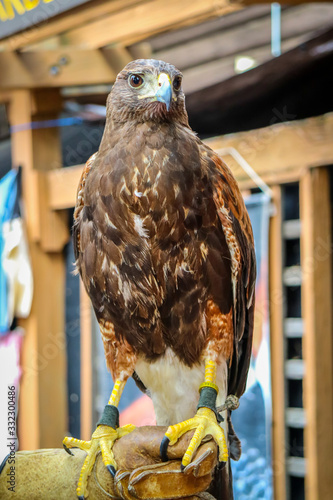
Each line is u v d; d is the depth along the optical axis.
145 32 6.97
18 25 7.10
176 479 3.44
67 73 7.68
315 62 6.48
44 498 3.60
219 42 8.85
